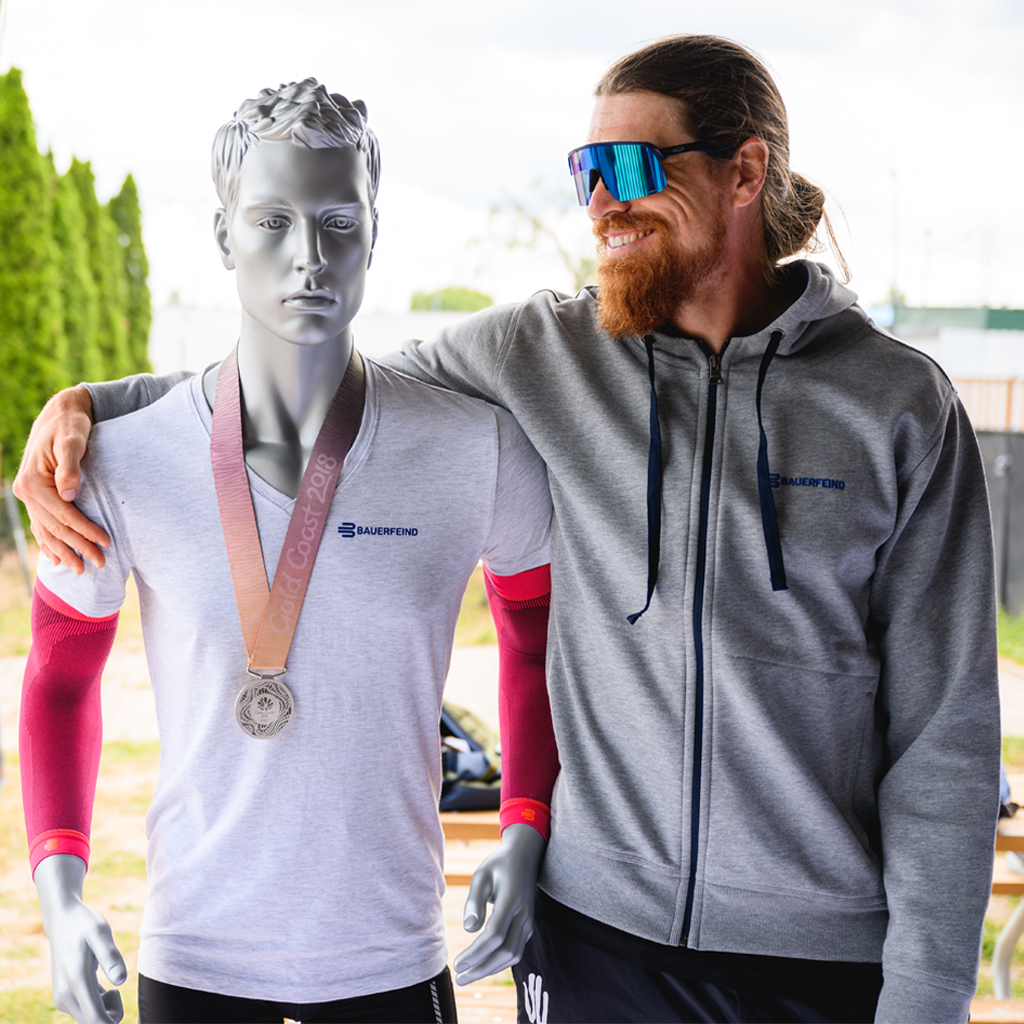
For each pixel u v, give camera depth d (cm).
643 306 139
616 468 141
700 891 138
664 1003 140
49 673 135
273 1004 129
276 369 130
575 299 158
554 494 145
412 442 133
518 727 154
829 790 140
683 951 139
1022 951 331
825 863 138
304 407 131
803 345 142
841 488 137
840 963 140
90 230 1305
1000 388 1188
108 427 131
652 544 137
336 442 129
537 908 151
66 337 1180
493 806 267
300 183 120
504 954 139
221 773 127
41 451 128
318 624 127
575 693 144
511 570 149
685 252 139
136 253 1441
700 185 139
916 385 138
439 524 133
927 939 133
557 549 147
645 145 135
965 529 141
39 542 128
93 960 122
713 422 140
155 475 128
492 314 157
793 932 138
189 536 127
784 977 138
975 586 140
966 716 138
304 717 126
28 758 134
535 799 151
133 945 327
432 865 135
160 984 129
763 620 138
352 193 124
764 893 137
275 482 130
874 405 137
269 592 127
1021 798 289
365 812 128
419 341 164
